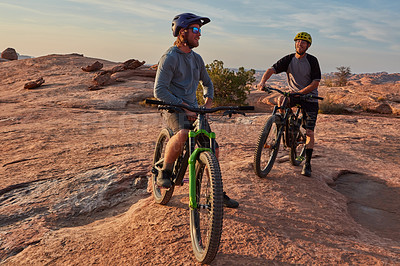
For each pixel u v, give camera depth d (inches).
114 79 1140.5
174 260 113.3
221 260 111.7
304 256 114.9
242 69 932.0
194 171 115.8
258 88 204.4
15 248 138.3
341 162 242.1
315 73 198.7
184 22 130.0
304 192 176.6
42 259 125.0
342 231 137.7
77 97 877.2
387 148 284.4
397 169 227.1
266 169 195.8
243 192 169.9
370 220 161.8
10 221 168.2
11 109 599.2
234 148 278.2
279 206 155.6
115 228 144.9
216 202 102.1
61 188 202.4
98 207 187.5
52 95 927.0
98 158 259.8
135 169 229.3
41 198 190.7
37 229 155.3
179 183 139.3
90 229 151.0
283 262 111.6
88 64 1541.6
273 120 188.2
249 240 123.3
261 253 115.9
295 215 147.8
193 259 113.3
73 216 177.5
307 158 204.5
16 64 1531.7
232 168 211.0
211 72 932.6
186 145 129.0
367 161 245.8
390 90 990.4
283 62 205.8
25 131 378.0
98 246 130.3
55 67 1451.8
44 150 292.5
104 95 904.9
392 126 388.5
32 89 1033.5
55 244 135.3
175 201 162.6
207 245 103.4
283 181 190.1
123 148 289.7
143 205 165.5
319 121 424.2
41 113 533.3
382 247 127.7
